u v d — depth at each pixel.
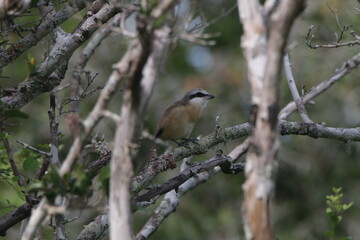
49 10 9.90
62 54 9.70
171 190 9.95
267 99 5.83
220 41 23.88
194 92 13.59
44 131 19.55
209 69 23.95
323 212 21.70
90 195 6.90
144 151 11.59
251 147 5.93
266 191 5.82
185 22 7.41
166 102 22.89
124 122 5.93
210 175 11.30
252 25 6.06
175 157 10.67
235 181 22.39
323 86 11.74
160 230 20.64
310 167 22.17
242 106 22.88
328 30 19.86
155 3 5.80
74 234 13.95
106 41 20.58
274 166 5.86
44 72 9.59
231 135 10.90
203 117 22.03
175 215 21.08
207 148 10.81
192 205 21.44
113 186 5.99
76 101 7.27
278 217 21.84
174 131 13.13
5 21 9.01
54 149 8.70
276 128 5.88
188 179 10.40
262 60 5.98
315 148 22.39
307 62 19.72
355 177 21.77
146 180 9.95
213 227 21.11
